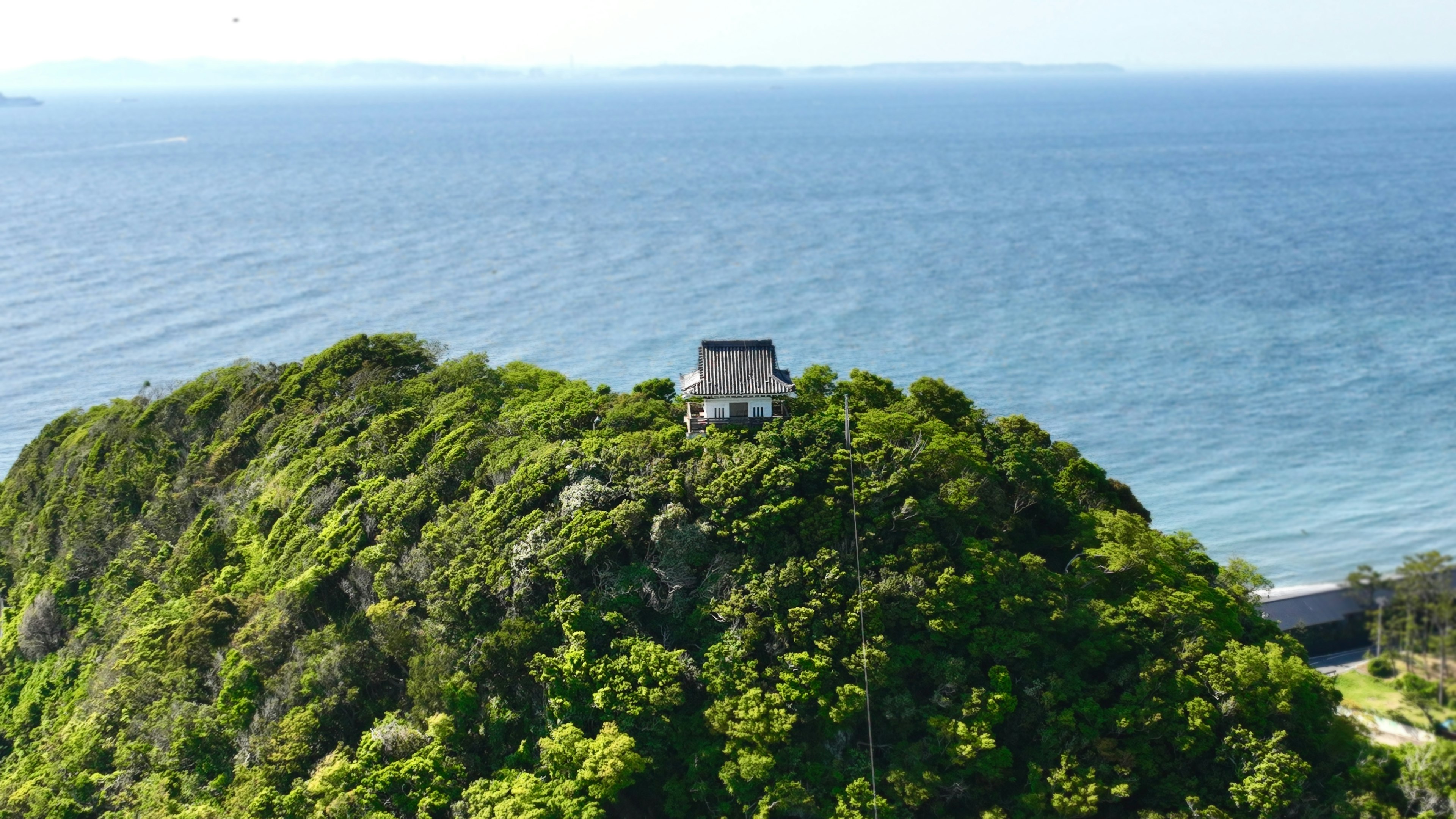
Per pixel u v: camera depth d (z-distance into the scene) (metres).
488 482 97.62
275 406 129.12
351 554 95.25
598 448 94.38
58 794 87.31
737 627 78.81
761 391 96.50
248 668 88.56
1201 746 73.44
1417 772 63.91
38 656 110.31
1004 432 101.44
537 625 81.38
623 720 75.56
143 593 106.94
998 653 76.75
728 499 84.75
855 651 76.50
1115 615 79.62
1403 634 64.19
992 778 72.94
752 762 71.62
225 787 82.06
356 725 83.50
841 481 85.94
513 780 75.06
